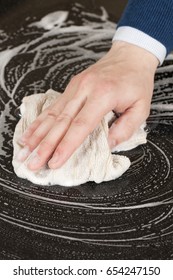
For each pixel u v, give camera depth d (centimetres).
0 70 117
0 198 92
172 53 121
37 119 96
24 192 93
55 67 118
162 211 90
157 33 102
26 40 125
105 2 136
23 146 95
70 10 134
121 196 92
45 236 86
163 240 86
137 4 104
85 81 96
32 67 118
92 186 94
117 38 105
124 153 100
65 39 126
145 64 102
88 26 130
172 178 96
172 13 102
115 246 85
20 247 85
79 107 94
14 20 130
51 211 90
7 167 96
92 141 95
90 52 123
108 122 99
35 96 104
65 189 93
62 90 113
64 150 90
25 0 135
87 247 85
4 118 106
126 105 97
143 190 93
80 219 89
